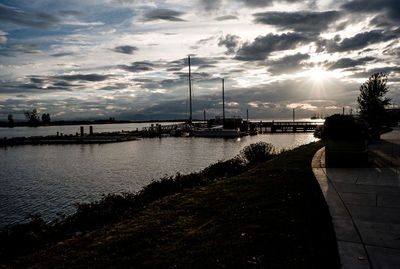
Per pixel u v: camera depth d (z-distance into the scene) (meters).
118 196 9.93
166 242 5.07
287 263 3.93
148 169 23.31
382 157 10.92
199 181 12.01
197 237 5.12
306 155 14.15
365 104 19.70
